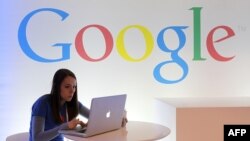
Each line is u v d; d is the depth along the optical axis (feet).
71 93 8.40
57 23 13.26
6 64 13.14
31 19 13.16
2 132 13.21
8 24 13.10
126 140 7.27
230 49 13.98
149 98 13.74
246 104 10.67
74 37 13.35
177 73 13.80
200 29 13.84
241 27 13.99
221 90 14.01
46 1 13.21
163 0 13.65
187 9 13.78
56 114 8.21
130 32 13.57
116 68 13.57
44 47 13.23
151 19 13.62
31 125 8.04
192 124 10.05
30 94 13.24
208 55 13.89
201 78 13.92
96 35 13.44
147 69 13.69
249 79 14.06
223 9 13.89
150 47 13.66
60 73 8.41
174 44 13.76
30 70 13.23
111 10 13.47
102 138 7.38
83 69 13.43
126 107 13.66
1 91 13.16
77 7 13.34
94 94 13.48
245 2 13.97
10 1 13.10
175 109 10.02
